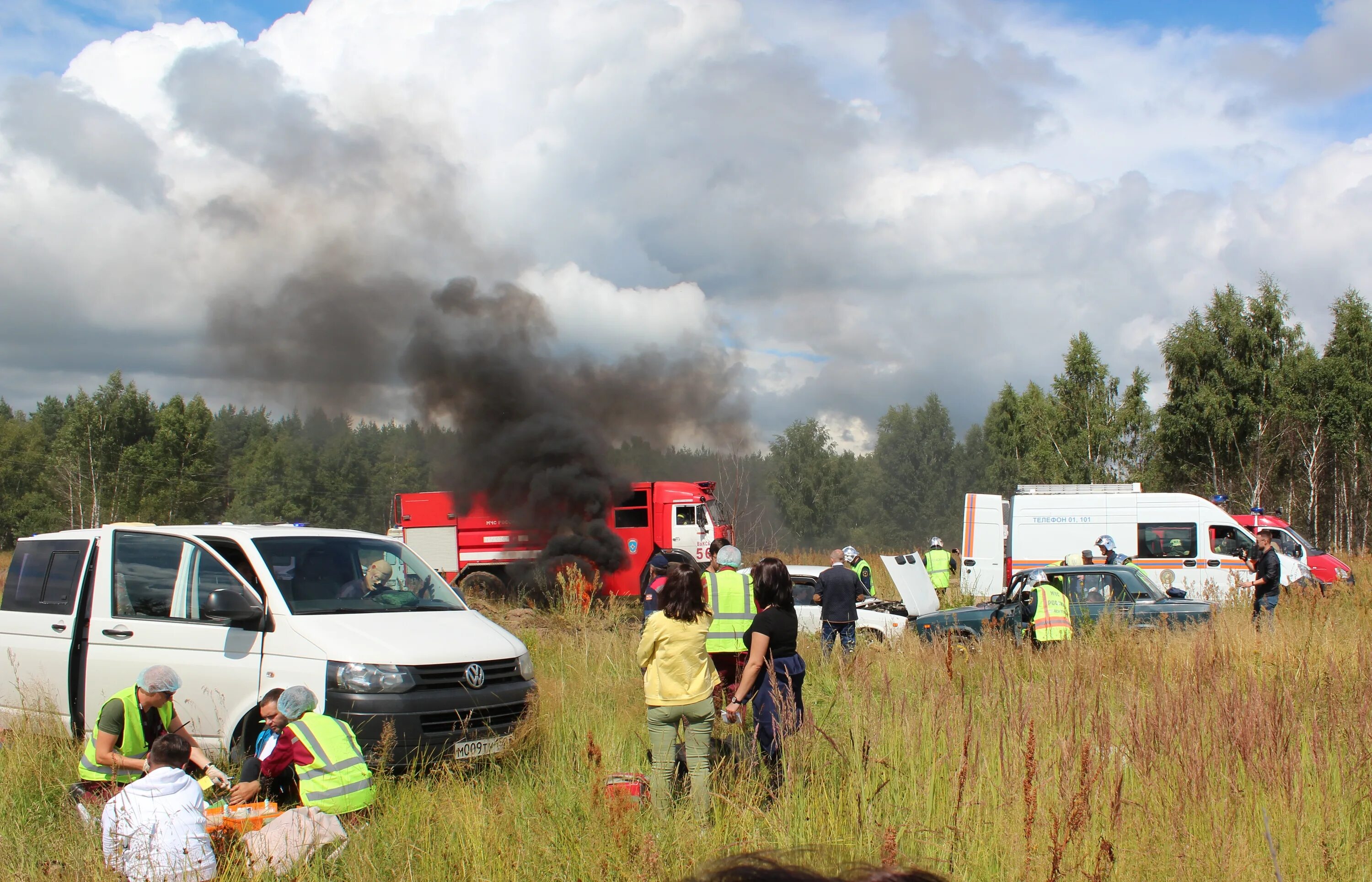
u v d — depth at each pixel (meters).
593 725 7.13
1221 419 36.06
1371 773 5.05
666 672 5.22
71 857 4.38
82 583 6.91
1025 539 18.64
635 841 4.07
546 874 4.12
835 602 10.27
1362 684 6.49
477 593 18.81
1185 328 37.91
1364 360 36.25
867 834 4.38
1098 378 41.81
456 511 19.58
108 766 5.42
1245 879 3.96
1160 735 5.34
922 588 13.67
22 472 65.75
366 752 5.77
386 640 6.17
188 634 6.43
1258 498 35.75
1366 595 13.54
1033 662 8.28
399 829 4.86
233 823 4.80
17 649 7.05
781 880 0.90
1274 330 37.09
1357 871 4.18
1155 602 10.95
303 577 6.68
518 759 6.27
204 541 6.80
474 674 6.27
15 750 6.36
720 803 4.86
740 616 6.47
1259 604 11.34
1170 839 4.20
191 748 5.09
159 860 4.18
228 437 72.81
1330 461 36.97
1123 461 41.25
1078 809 3.98
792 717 5.28
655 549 19.78
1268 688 6.52
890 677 6.93
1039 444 42.44
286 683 6.05
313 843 4.53
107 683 6.58
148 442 60.16
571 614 14.77
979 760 5.05
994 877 4.14
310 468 64.25
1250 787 4.75
